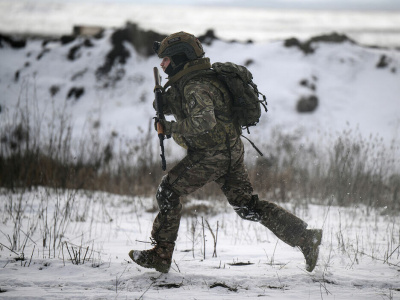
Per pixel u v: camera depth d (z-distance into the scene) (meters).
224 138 11.07
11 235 15.34
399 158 28.30
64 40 62.75
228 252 14.35
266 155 31.22
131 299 9.83
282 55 57.19
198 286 10.96
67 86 53.47
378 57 57.72
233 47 58.41
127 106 51.06
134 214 21.19
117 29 59.81
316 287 10.96
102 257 13.34
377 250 14.56
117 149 36.75
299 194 25.59
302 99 48.75
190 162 11.19
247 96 11.16
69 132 26.03
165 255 11.62
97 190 26.20
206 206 22.00
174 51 11.23
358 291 10.73
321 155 30.36
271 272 11.98
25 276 11.36
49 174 24.69
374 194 23.94
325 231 17.69
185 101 11.08
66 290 10.44
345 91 52.34
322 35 61.53
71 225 17.81
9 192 23.02
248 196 11.83
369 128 46.50
